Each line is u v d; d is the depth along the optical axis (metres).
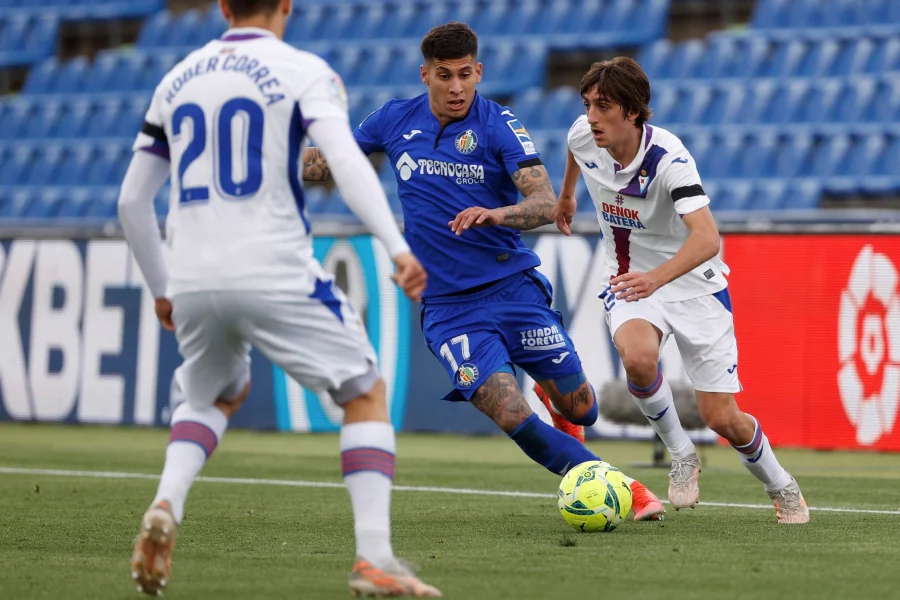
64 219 56.06
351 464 11.09
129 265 39.34
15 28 68.00
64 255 40.03
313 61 10.90
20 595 11.23
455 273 17.61
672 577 12.23
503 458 30.94
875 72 52.16
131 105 61.44
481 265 17.58
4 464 28.91
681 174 16.70
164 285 11.77
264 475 26.53
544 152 52.16
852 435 32.53
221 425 11.69
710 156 50.16
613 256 18.59
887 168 47.97
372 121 18.41
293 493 22.80
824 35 54.03
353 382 11.15
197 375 11.38
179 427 11.45
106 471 27.34
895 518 18.42
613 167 17.61
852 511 19.58
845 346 32.66
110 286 39.53
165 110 11.11
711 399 17.78
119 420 39.34
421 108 18.08
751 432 17.58
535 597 10.95
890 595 11.19
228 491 23.12
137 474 26.69
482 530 16.81
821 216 39.50
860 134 49.06
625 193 17.53
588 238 35.12
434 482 24.98
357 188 10.45
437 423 36.75
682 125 52.47
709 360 17.70
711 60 54.91
